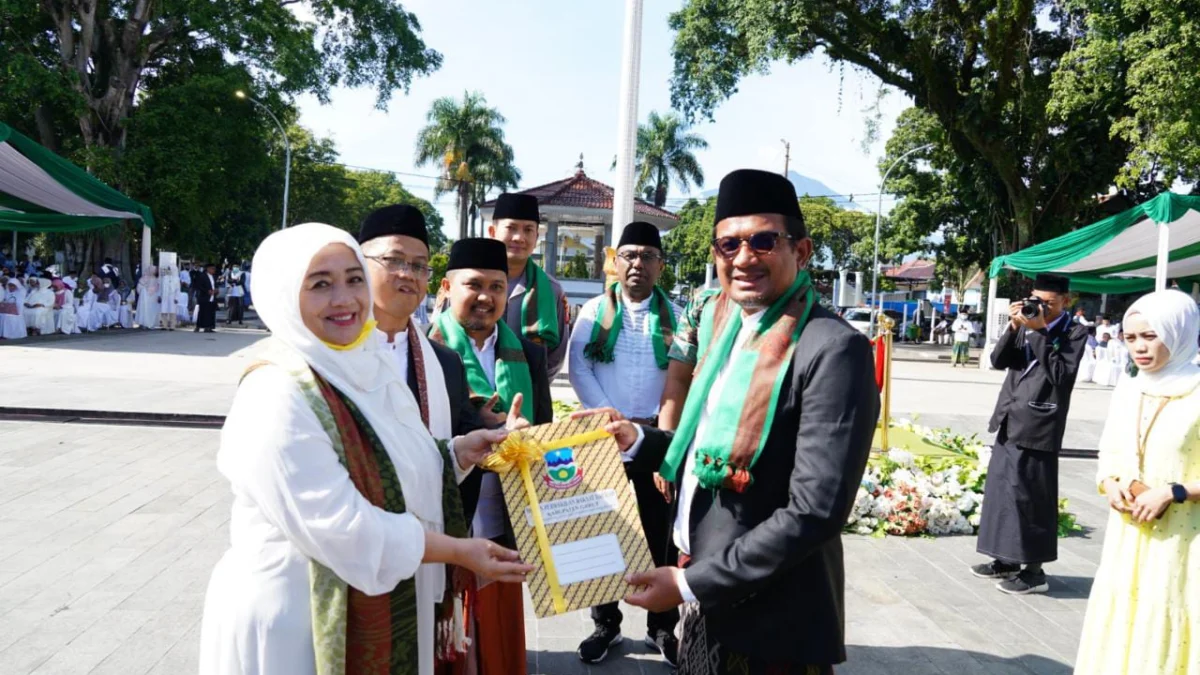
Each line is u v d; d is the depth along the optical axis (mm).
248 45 23500
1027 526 4875
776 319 2113
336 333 1998
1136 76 16875
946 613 4656
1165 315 3039
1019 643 4277
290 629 1903
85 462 7176
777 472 2031
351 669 1909
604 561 2197
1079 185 24359
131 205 18688
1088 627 3172
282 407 1860
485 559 2023
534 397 3506
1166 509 2945
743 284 2123
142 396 10227
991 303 23094
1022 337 4977
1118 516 3141
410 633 2029
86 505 5918
